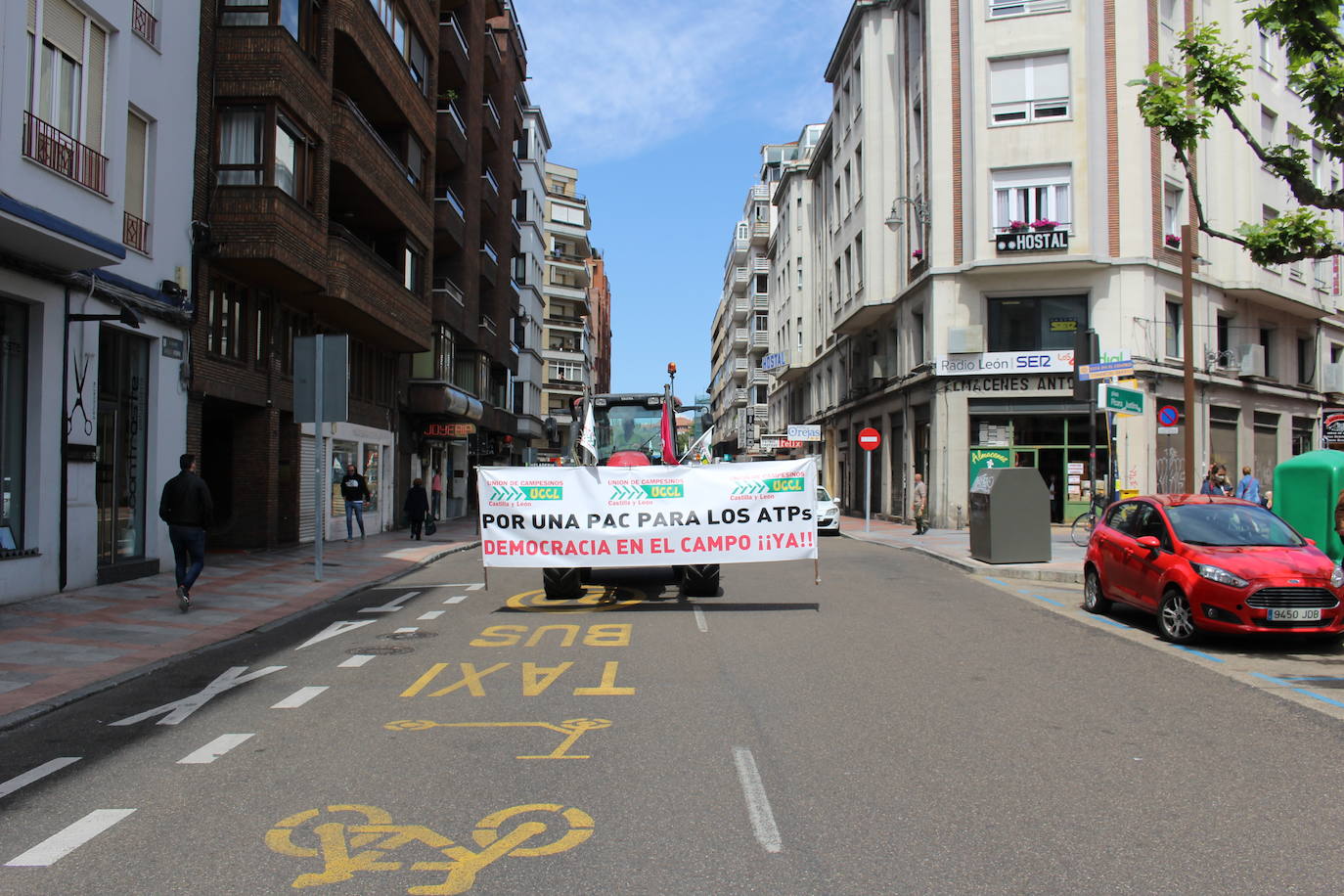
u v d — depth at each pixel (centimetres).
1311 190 1089
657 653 891
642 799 492
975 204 2761
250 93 1655
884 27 3447
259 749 589
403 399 2977
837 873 399
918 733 620
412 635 1010
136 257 1438
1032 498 1681
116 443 1423
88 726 654
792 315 5616
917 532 2595
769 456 6109
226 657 908
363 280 2100
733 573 1616
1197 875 398
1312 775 536
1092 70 2706
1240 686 768
